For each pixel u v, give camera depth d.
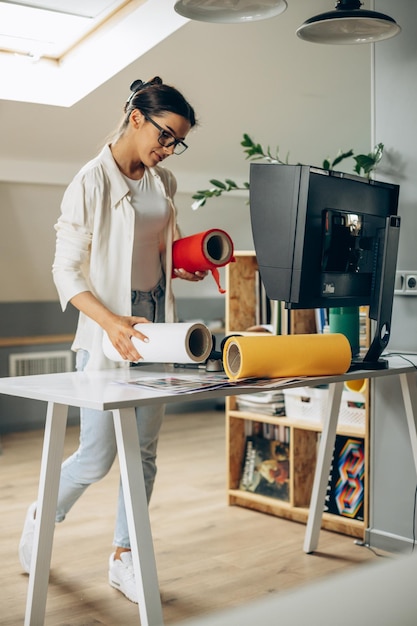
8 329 5.61
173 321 2.48
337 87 4.50
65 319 5.86
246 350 2.08
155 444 2.49
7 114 4.13
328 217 2.33
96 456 2.35
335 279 2.40
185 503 3.58
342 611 0.56
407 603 0.57
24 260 5.43
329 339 2.27
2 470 4.23
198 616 2.31
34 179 4.70
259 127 4.79
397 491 2.90
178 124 2.25
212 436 5.15
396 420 2.89
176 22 3.27
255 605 0.57
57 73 3.90
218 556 2.86
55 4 3.22
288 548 2.95
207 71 4.07
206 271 2.47
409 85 2.84
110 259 2.31
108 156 2.32
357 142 5.14
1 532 3.12
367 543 2.99
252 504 3.49
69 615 2.33
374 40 2.49
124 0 3.21
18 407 5.41
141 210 2.38
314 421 3.25
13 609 2.35
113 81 3.97
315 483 2.88
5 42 3.65
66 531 3.15
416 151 2.82
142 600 1.82
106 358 2.36
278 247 2.32
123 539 2.52
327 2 3.77
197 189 5.32
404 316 2.88
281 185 2.30
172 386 1.96
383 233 2.55
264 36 3.87
